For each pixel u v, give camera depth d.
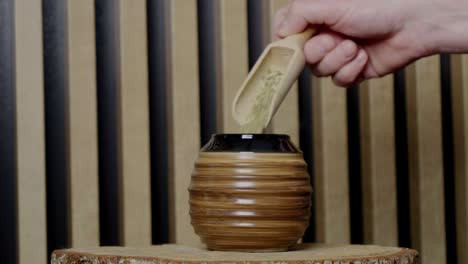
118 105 1.29
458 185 1.51
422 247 1.47
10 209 1.24
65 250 0.83
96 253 0.80
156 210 1.32
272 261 0.74
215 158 0.83
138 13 1.27
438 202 1.48
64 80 1.26
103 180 1.29
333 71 1.04
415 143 1.49
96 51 1.28
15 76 1.22
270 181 0.82
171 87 1.31
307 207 0.85
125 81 1.27
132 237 1.27
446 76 1.52
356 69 1.04
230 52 1.33
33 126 1.21
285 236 0.83
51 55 1.26
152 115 1.32
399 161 1.50
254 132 0.88
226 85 1.33
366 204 1.46
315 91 1.43
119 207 1.29
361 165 1.47
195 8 1.31
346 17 1.00
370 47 1.08
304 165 0.85
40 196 1.21
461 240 1.51
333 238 1.40
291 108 1.37
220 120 1.34
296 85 1.38
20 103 1.21
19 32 1.21
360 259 0.77
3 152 1.23
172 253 0.81
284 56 0.92
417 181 1.49
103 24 1.29
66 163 1.26
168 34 1.32
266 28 1.38
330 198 1.40
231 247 0.83
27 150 1.21
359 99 1.47
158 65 1.32
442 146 1.49
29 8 1.21
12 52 1.23
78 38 1.24
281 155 0.83
